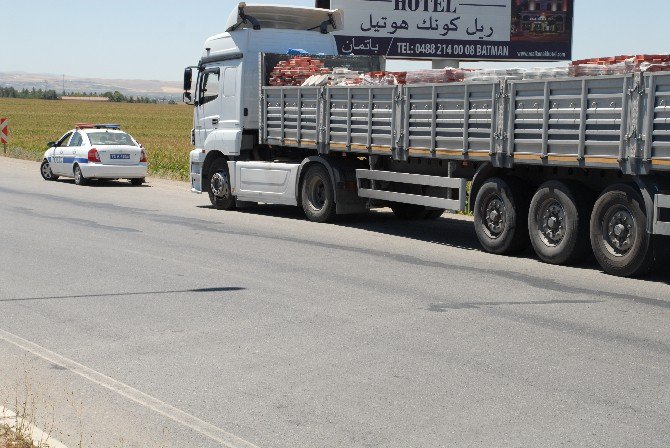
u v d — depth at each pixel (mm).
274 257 13297
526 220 13539
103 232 15969
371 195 16641
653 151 10969
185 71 20844
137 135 81062
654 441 5812
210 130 20453
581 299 10367
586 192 12523
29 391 6840
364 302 10070
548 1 29297
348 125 16406
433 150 14414
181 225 17188
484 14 28953
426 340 8367
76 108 182750
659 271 12219
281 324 8992
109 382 7082
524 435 5910
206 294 10469
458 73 13977
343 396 6727
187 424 6160
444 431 5988
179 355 7844
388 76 15391
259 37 19516
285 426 6113
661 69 10852
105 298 10211
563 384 7012
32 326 8883
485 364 7566
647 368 7473
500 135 13141
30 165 35125
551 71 12359
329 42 20453
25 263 12570
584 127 11836
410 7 28375
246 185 19406
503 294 10617
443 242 15227
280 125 18359
